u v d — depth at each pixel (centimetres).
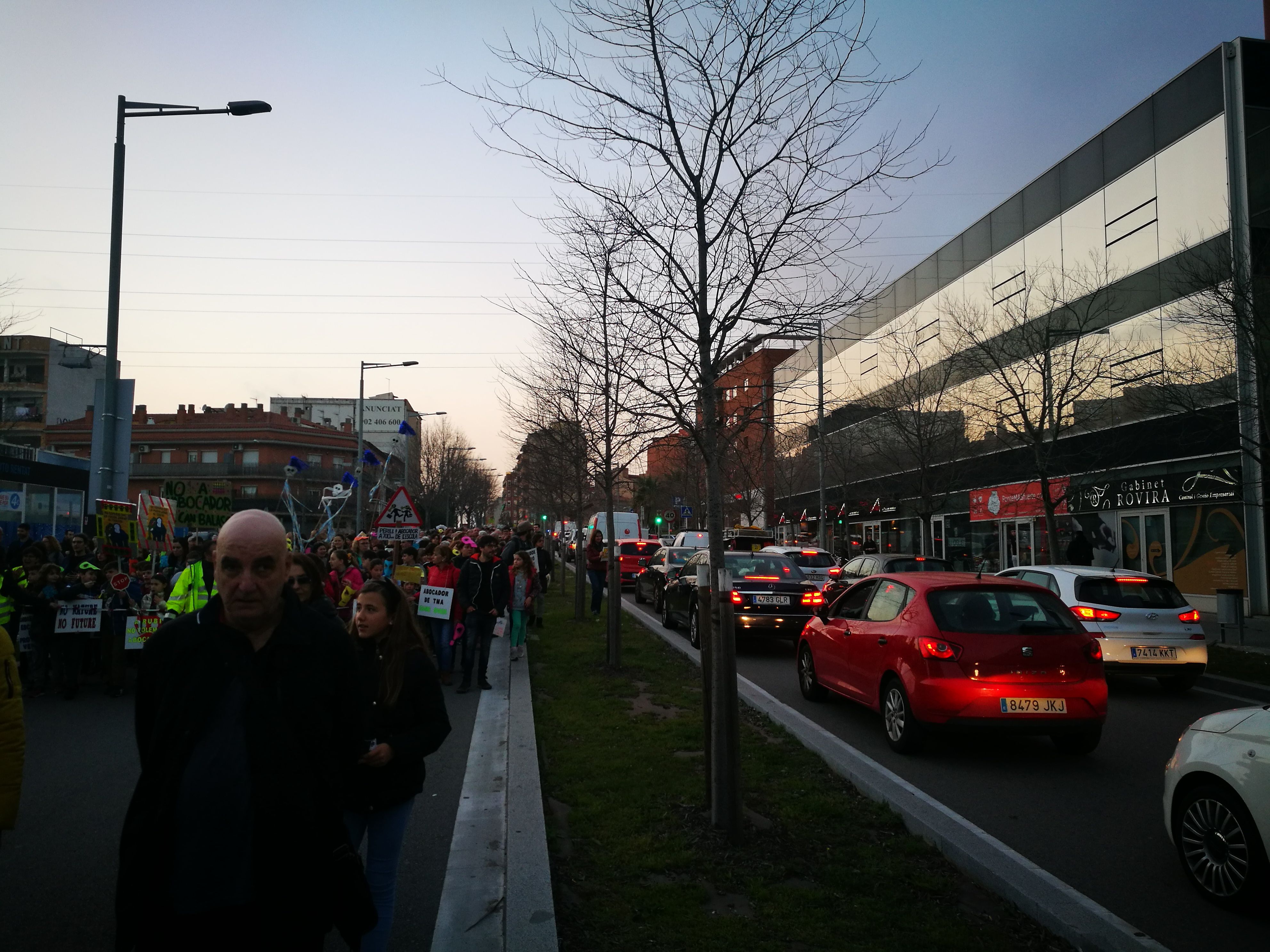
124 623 1048
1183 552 2048
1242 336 1273
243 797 248
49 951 409
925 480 2230
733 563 1475
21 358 5503
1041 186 2553
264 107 1305
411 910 448
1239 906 462
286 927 246
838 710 988
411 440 8488
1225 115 1928
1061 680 751
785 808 607
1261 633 1616
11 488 2509
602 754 745
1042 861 542
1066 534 2416
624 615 2005
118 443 1356
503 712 929
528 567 1325
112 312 1324
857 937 419
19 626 1045
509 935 404
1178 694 1134
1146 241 2148
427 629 1234
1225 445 1866
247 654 261
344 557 1111
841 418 2511
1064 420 2238
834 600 1017
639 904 453
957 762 777
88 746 800
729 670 550
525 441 2108
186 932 245
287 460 6319
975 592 800
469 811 604
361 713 283
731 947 406
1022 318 2209
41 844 550
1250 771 460
